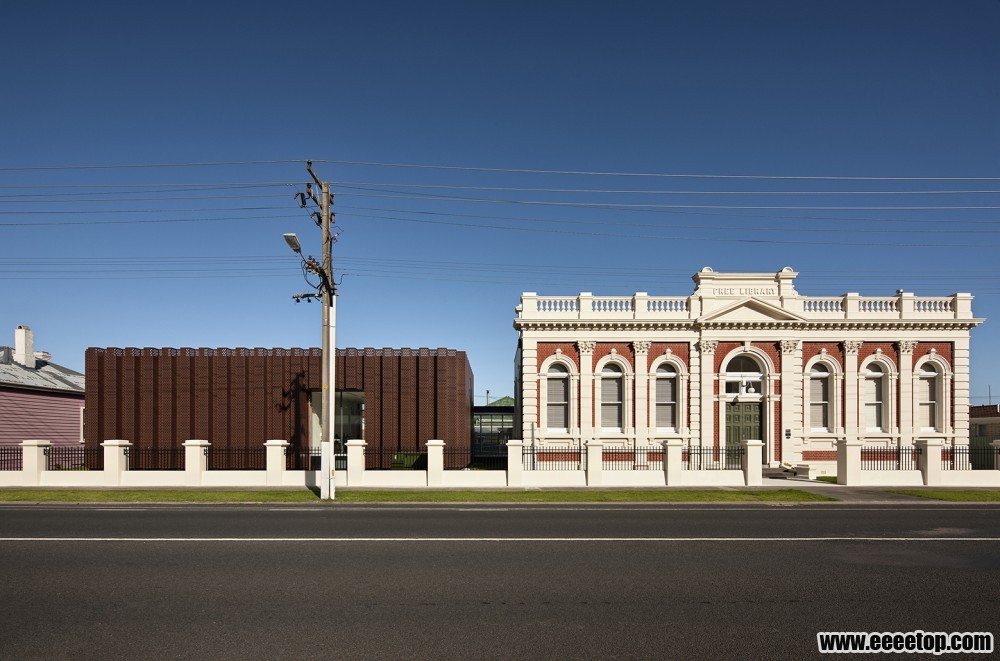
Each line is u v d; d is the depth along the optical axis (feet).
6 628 21.83
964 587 27.07
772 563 31.22
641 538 37.78
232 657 19.36
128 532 39.60
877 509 53.72
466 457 83.97
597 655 19.62
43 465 68.90
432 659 19.26
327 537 37.81
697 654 19.76
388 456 83.25
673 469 69.87
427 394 84.84
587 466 69.26
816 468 82.89
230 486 67.67
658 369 88.74
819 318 87.10
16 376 101.91
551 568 29.99
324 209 59.88
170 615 23.11
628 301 90.07
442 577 28.27
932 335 86.94
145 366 83.56
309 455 80.28
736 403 88.07
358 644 20.39
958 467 85.66
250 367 84.53
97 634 21.25
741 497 60.85
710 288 89.20
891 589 26.68
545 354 88.02
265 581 27.55
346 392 86.22
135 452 81.61
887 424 86.74
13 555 32.65
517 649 20.06
